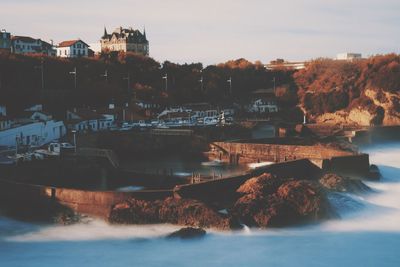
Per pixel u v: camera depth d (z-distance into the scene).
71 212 73.00
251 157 130.88
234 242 65.31
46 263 60.66
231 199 77.00
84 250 63.94
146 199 71.94
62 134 137.50
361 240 67.94
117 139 142.88
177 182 96.12
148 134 145.12
